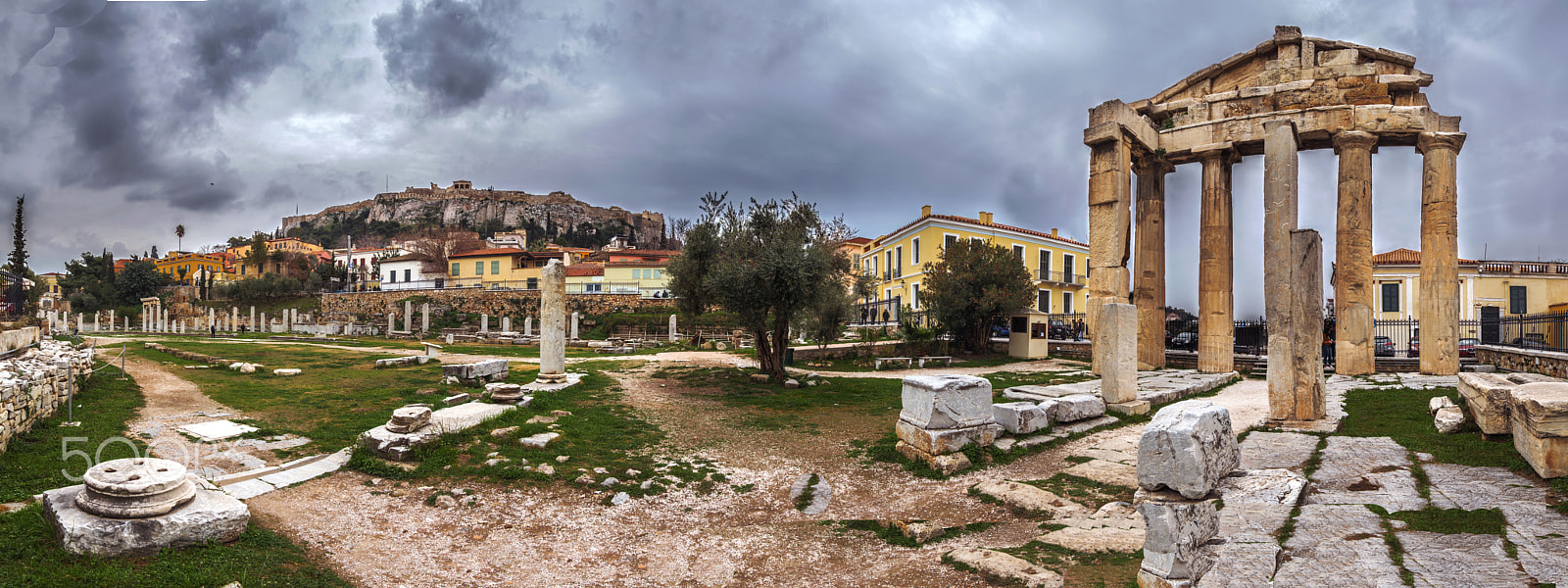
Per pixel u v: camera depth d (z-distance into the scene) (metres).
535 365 24.88
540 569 7.32
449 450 11.11
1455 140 21.73
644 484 10.20
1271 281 13.18
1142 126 24.58
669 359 27.84
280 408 14.46
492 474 10.29
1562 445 7.75
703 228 22.11
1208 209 24.47
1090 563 6.70
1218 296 23.91
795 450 12.73
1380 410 13.93
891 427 14.57
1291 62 23.66
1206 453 6.71
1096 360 23.75
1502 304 40.12
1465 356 26.64
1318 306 12.83
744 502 9.80
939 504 9.46
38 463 9.02
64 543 6.12
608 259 82.44
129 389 15.96
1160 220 26.30
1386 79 22.27
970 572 6.75
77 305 79.25
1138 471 6.69
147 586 5.75
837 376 23.83
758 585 6.91
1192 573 5.46
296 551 7.12
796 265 19.69
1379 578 5.34
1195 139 24.72
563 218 169.25
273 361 24.02
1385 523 6.78
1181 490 6.30
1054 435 12.98
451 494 9.53
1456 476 8.39
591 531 8.52
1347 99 22.70
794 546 8.06
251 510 8.30
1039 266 54.62
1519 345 19.80
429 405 14.94
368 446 11.02
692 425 14.56
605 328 55.41
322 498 9.08
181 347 29.28
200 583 5.91
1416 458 9.53
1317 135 23.12
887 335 37.75
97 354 24.81
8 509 7.12
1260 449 10.83
